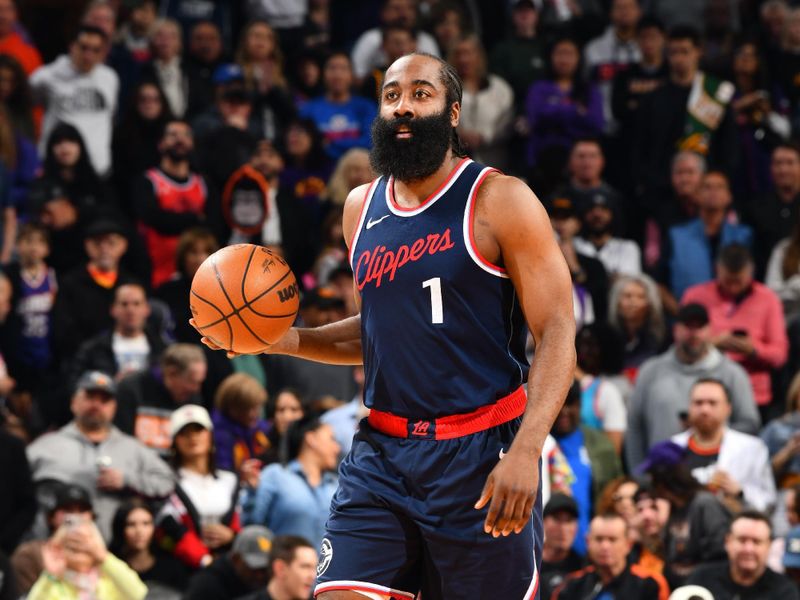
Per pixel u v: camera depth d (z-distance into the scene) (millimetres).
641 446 28516
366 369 12672
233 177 34344
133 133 37125
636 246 34812
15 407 29750
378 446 12414
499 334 12188
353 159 35625
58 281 31672
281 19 43906
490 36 45844
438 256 12094
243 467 25328
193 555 24266
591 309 32062
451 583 12234
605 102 41406
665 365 28594
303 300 29828
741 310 31375
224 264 12523
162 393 27469
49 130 38125
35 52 41062
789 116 42031
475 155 38688
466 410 12164
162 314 30516
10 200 35219
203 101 40031
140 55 41500
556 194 35062
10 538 24906
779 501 26406
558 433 26031
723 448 26172
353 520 12320
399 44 40719
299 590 21812
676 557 23391
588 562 23281
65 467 25344
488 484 11406
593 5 46406
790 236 35500
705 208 34938
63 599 22484
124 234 32281
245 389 26938
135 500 24125
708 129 38469
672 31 38844
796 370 31875
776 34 43844
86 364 29188
